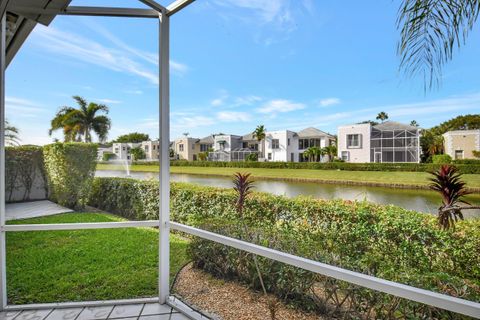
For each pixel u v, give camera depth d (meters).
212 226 3.16
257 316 2.24
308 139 22.77
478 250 2.19
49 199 7.02
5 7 1.83
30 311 2.24
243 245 1.71
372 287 1.24
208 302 2.45
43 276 2.98
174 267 3.25
